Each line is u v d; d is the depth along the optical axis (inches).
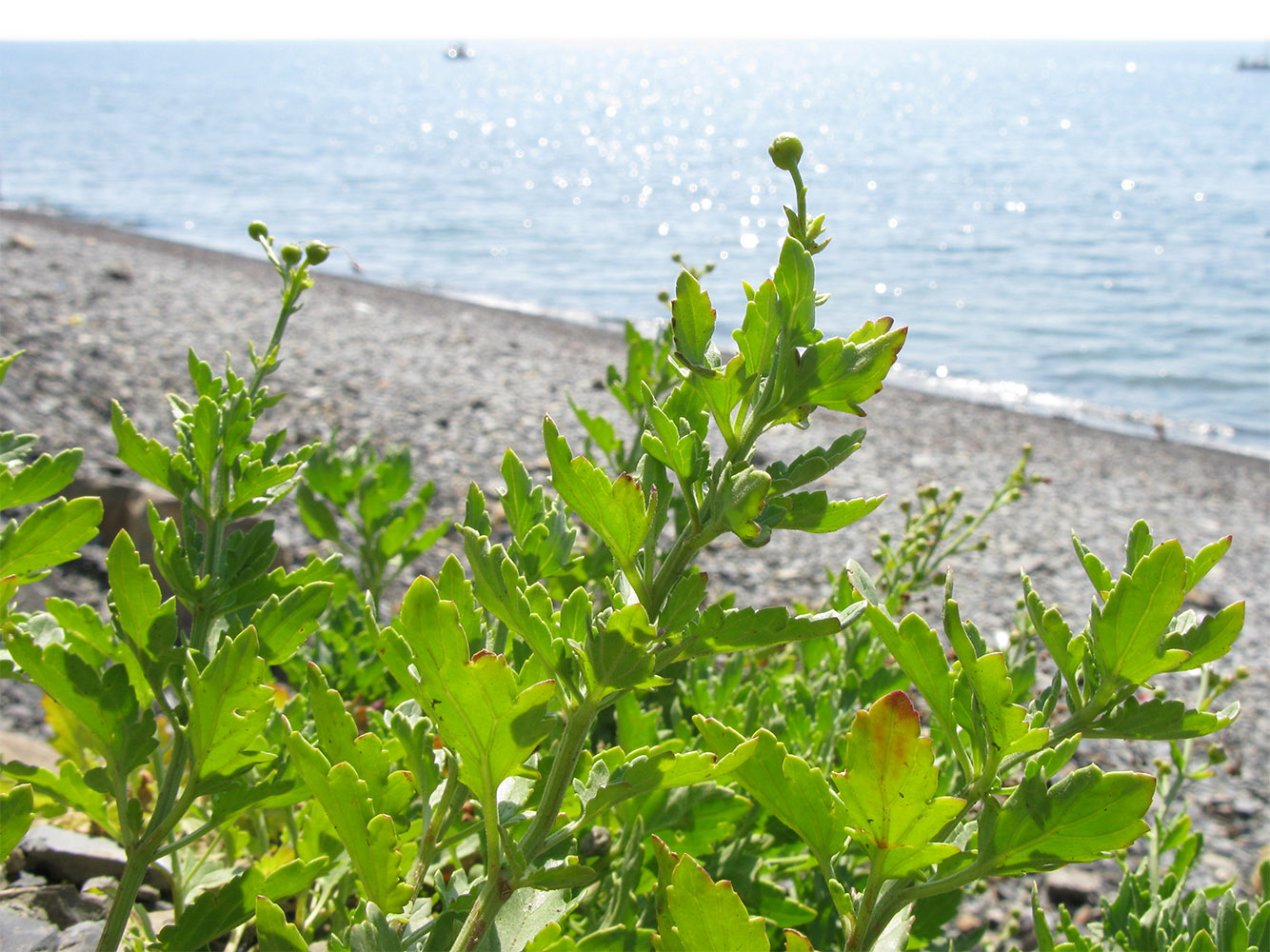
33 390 291.1
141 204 1144.8
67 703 55.8
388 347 461.7
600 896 79.5
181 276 581.3
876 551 119.9
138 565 55.3
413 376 403.5
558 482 40.6
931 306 806.5
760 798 49.8
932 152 2022.6
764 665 127.8
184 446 63.2
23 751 135.4
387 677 116.2
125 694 56.8
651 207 1314.0
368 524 119.8
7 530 60.6
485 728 38.2
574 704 42.7
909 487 362.9
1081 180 1610.5
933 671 49.0
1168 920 78.9
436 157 1857.8
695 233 1125.1
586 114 3164.4
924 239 1104.8
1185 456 469.4
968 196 1438.2
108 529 219.9
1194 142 2246.6
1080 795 44.4
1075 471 420.8
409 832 61.9
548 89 4665.4
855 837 47.1
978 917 147.8
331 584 59.2
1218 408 578.9
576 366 473.7
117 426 59.4
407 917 51.2
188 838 56.7
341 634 117.3
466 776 40.2
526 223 1159.6
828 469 42.7
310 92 4097.0
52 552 62.1
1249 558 338.3
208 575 60.2
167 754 104.7
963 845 50.8
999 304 819.4
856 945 47.2
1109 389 610.9
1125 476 422.9
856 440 42.6
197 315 459.2
